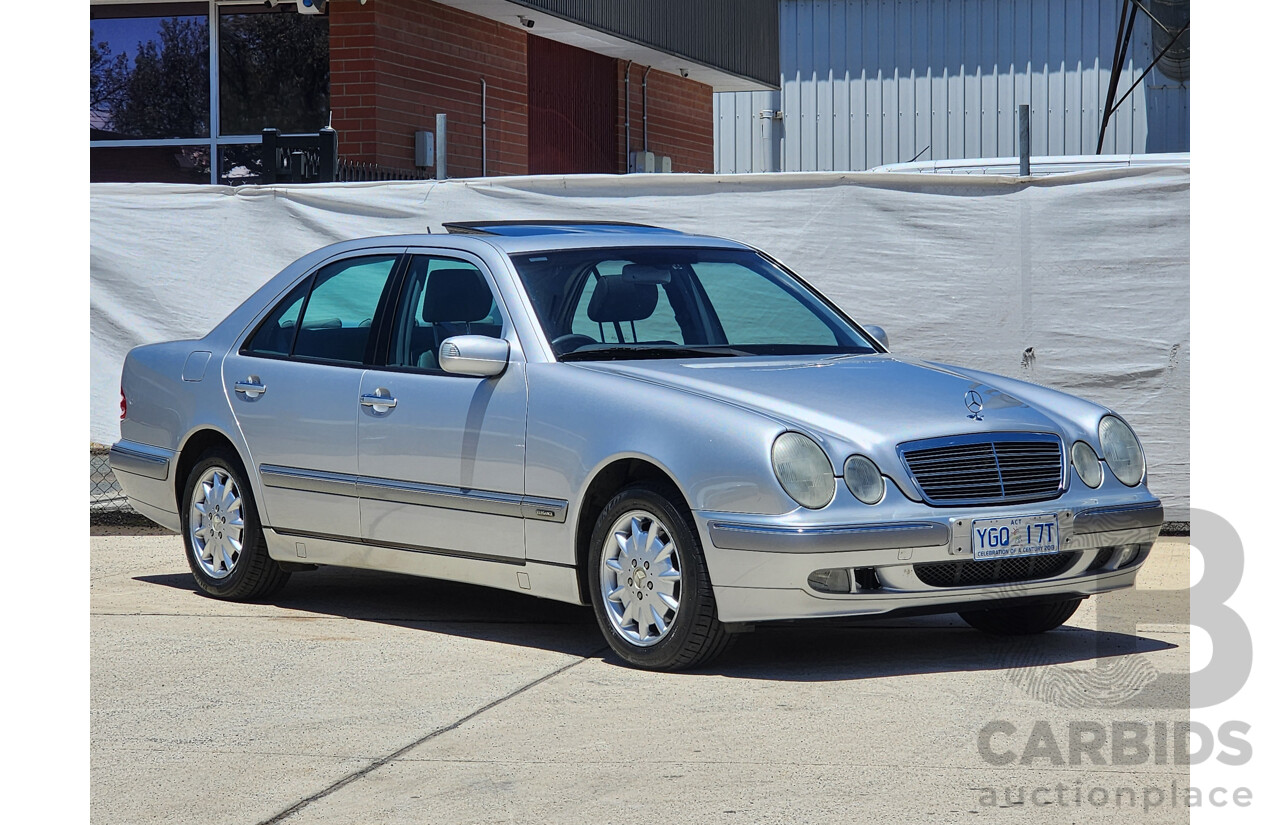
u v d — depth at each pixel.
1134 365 9.06
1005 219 9.16
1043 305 9.15
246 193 10.02
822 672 5.96
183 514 7.88
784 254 9.39
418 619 7.20
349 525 7.06
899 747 4.86
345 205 9.90
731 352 6.82
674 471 5.86
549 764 4.75
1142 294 9.03
